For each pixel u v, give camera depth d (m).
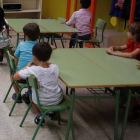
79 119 3.01
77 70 2.62
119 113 3.19
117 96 2.46
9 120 2.87
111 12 5.80
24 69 2.50
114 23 5.84
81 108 3.24
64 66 2.71
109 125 2.94
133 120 3.05
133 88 2.80
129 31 3.13
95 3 5.60
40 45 2.42
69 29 4.43
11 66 2.93
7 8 6.50
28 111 2.80
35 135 2.48
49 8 7.11
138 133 2.84
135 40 3.13
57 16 7.05
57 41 6.04
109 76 2.52
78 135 2.71
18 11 6.59
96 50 3.36
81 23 4.72
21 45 3.06
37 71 2.41
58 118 2.85
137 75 2.60
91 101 3.43
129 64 2.90
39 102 2.41
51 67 2.47
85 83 2.33
